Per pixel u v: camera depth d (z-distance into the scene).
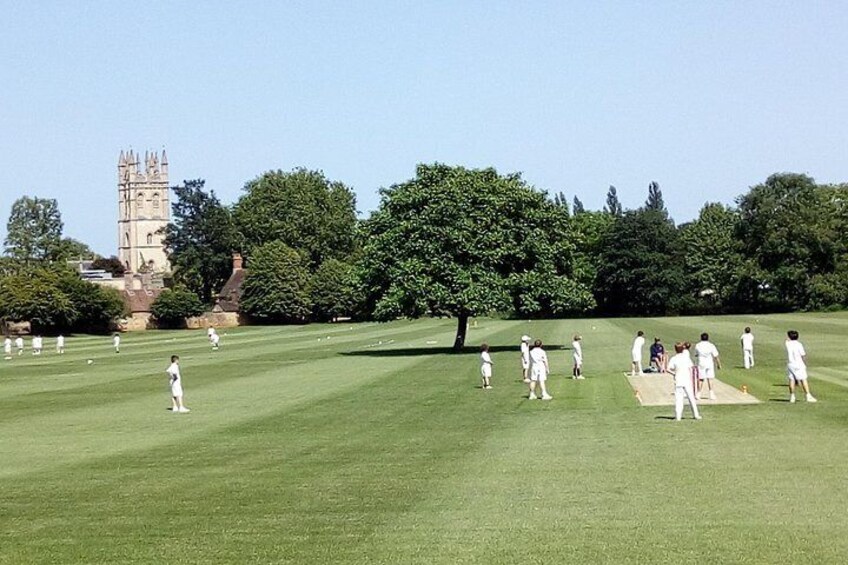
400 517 21.59
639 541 18.86
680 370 36.31
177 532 21.00
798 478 24.44
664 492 23.27
